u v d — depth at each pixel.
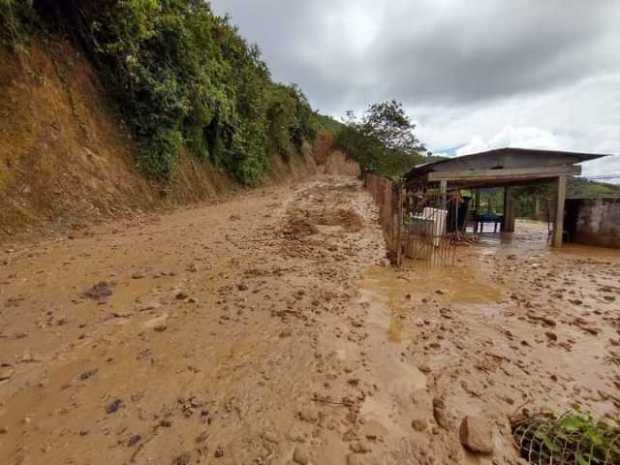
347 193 19.09
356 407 2.25
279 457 1.81
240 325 3.36
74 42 8.55
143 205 9.23
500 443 2.03
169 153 10.81
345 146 29.84
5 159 5.91
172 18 10.70
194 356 2.77
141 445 1.85
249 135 19.75
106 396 2.24
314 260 6.11
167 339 3.03
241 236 7.40
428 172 11.59
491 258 8.19
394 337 3.37
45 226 6.08
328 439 1.96
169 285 4.30
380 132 24.61
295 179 31.58
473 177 10.38
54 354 2.70
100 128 8.71
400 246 6.43
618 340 3.55
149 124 10.10
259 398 2.28
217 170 16.06
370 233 9.25
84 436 1.90
